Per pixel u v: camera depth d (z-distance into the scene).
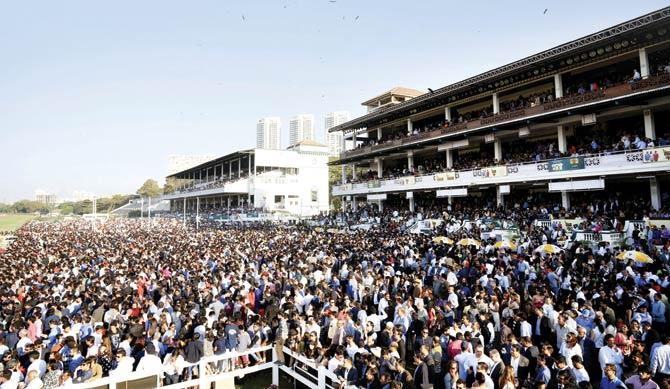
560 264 15.28
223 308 12.79
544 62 28.78
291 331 10.73
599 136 29.06
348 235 29.64
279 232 37.56
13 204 182.00
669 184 25.89
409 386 7.71
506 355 8.88
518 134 33.50
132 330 10.79
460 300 12.80
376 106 57.59
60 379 8.38
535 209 28.66
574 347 8.60
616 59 27.00
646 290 11.25
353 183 49.75
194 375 10.02
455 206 35.94
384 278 14.59
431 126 42.44
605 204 25.61
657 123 26.81
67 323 10.77
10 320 11.53
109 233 47.56
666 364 7.87
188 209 94.31
